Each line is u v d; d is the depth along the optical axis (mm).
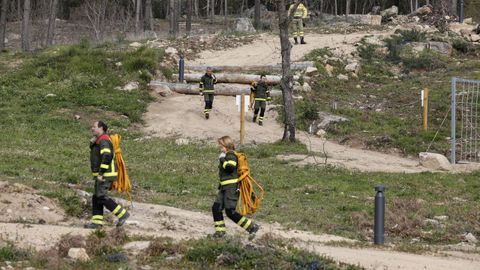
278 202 27047
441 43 66812
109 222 20438
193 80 54812
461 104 45219
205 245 15852
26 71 53312
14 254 15039
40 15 104062
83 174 29594
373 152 41438
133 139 41469
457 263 17984
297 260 15156
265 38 70688
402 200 27016
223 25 110750
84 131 42094
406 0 117250
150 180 30000
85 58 55219
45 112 45062
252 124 45625
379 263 16891
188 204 25672
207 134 43031
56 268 14156
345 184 31141
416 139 43031
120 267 14477
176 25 85688
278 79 52844
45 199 21609
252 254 15297
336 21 88188
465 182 32688
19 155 32938
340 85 55469
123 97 48875
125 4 114562
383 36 69125
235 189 17719
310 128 45062
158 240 16500
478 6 105938
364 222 23906
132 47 62719
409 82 56969
